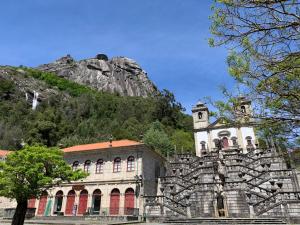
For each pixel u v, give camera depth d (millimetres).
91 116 86438
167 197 24328
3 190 15164
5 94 90875
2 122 73438
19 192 15055
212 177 29797
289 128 6062
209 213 24203
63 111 87375
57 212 30078
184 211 22953
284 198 21609
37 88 104250
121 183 29719
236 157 36062
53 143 64375
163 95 88125
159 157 35562
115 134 64938
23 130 69000
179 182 29875
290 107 5805
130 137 62562
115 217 24672
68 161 33469
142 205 27188
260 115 6141
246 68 5777
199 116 55312
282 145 6277
